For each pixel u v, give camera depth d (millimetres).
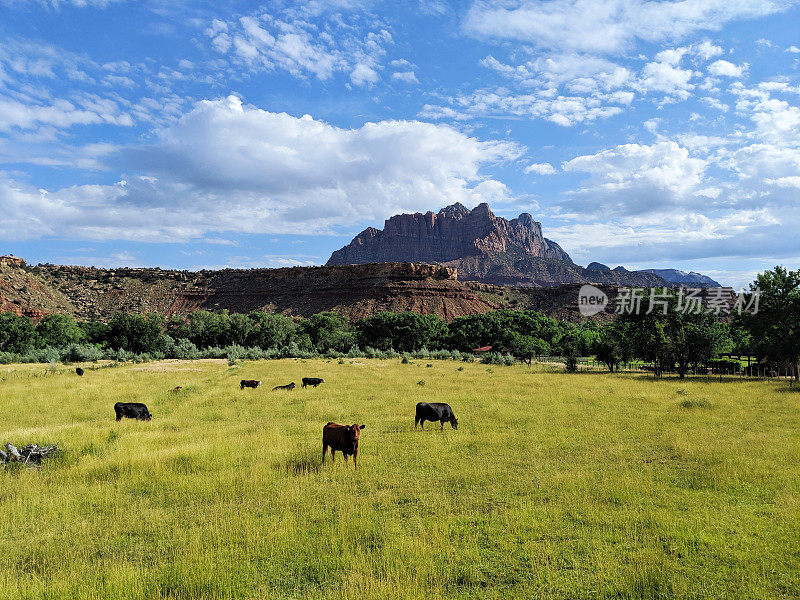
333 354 70062
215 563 6055
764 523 7453
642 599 5406
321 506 8336
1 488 9102
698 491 9078
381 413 18438
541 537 7059
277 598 5398
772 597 5395
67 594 5348
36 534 7285
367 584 5453
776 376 39969
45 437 12523
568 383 30656
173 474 10047
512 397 23109
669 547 6680
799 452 11594
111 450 11820
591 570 6051
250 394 24734
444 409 15664
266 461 11133
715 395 23938
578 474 9977
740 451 11875
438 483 9664
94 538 7113
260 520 7574
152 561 6344
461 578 5914
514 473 10312
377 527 7254
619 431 14680
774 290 38094
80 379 31250
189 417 17875
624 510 8031
